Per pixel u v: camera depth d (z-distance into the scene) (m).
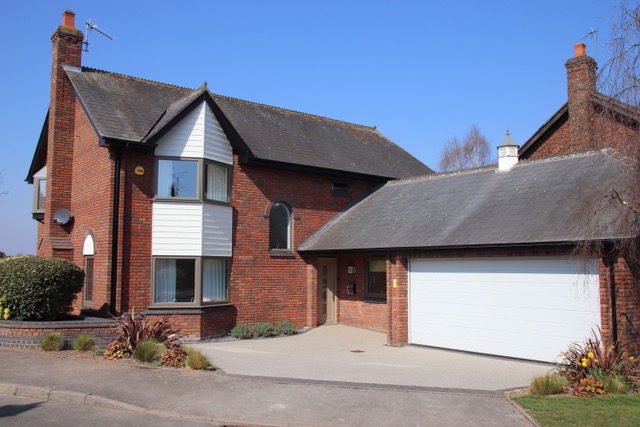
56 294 13.16
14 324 12.50
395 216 16.95
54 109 17.38
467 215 14.42
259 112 21.14
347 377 10.40
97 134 14.95
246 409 8.05
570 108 18.77
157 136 14.95
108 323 12.98
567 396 8.66
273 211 18.28
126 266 14.84
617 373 9.23
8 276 12.94
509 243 11.95
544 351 11.88
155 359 11.16
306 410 8.02
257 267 17.39
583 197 11.44
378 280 18.19
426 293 14.63
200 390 9.07
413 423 7.41
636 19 8.52
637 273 10.84
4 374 9.75
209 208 16.02
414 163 23.77
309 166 18.53
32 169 21.11
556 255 11.72
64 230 17.27
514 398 8.55
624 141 8.98
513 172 15.81
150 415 7.81
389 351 13.98
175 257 15.41
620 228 9.48
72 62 17.73
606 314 10.54
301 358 12.77
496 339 12.87
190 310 15.37
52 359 11.17
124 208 14.90
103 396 8.49
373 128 26.11
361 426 7.30
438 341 14.23
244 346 14.67
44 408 8.12
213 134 16.28
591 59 18.42
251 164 17.30
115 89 17.27
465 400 8.56
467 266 13.65
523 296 12.37
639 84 8.48
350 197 20.48
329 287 19.50
